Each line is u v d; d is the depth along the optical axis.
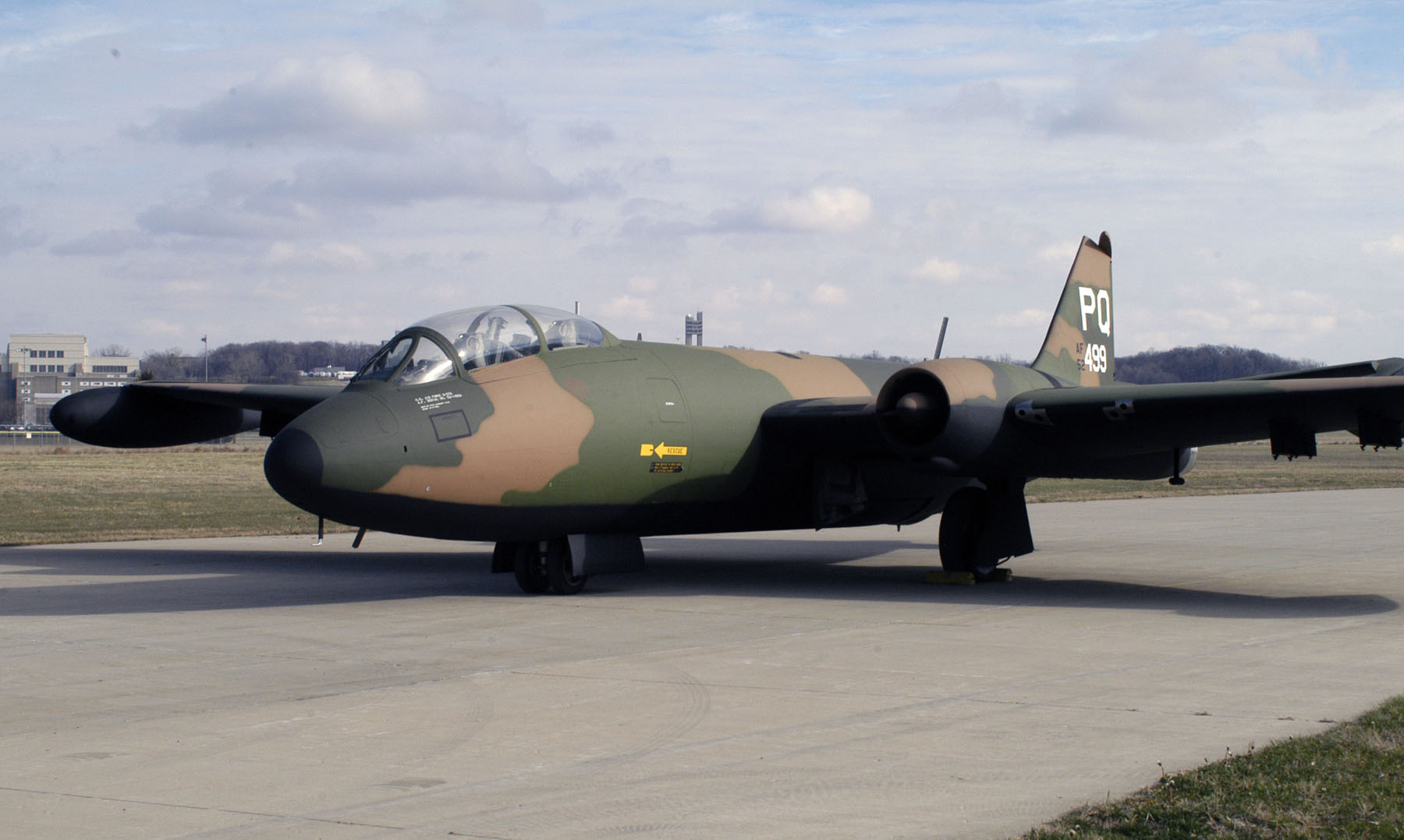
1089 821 5.32
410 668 9.10
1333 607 12.74
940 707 7.67
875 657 9.53
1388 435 12.87
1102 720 7.30
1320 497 37.12
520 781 6.05
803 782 5.99
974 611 12.45
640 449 13.49
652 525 14.21
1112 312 20.03
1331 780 5.86
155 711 7.64
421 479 11.88
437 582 15.45
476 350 12.90
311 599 13.55
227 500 33.69
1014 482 15.42
